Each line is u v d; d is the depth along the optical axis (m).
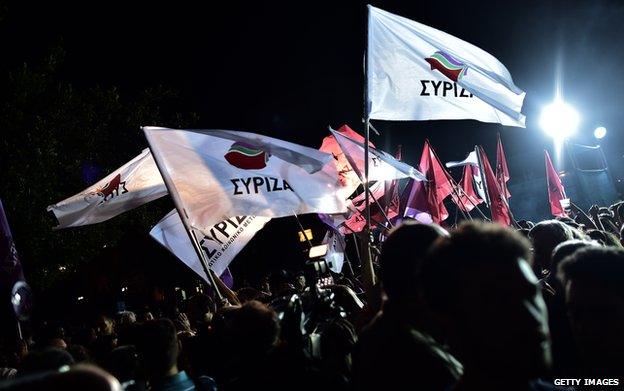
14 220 12.08
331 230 8.55
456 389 1.67
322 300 4.08
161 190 7.08
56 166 13.30
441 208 10.80
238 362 3.34
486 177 10.38
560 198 13.23
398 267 2.40
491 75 6.84
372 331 2.46
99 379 1.21
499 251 1.58
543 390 2.01
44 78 12.95
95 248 13.75
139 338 3.81
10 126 12.41
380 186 10.45
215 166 5.76
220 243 6.42
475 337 1.58
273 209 5.77
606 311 2.07
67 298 12.16
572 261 2.19
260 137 6.02
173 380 3.81
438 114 6.62
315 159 5.98
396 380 2.25
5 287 7.00
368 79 6.45
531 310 1.54
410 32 6.69
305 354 3.26
